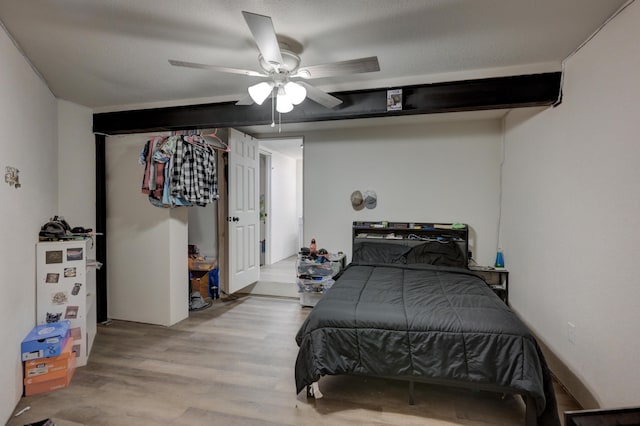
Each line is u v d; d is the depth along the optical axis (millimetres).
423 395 2154
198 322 3459
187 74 2482
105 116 3309
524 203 2986
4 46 1909
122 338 3047
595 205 1895
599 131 1854
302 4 1604
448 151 3906
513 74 2346
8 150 1996
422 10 1665
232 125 2982
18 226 2135
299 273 3939
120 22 1785
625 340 1646
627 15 1617
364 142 4168
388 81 2557
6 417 1907
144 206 3402
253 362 2592
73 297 2512
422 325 1960
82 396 2143
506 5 1625
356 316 2070
